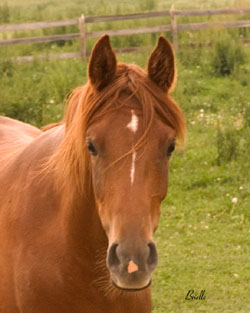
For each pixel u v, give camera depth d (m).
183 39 19.84
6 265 4.48
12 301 4.48
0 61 17.88
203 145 12.22
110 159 3.49
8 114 13.56
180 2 33.09
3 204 4.72
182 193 10.44
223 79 16.73
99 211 3.68
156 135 3.55
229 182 10.73
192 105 14.57
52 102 14.18
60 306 4.25
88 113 3.66
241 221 9.38
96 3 37.31
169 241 8.85
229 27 20.05
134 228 3.35
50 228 4.29
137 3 33.59
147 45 19.41
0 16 29.38
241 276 7.82
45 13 30.92
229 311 7.01
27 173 4.65
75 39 21.45
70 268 4.18
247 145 11.71
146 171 3.47
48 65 18.06
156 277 7.78
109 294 4.20
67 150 4.02
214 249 8.59
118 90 3.65
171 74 3.83
